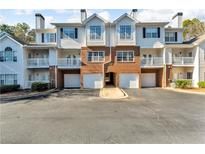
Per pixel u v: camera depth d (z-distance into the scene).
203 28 45.00
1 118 8.72
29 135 6.34
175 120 8.12
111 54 23.05
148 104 12.20
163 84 23.34
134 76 23.22
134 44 22.67
